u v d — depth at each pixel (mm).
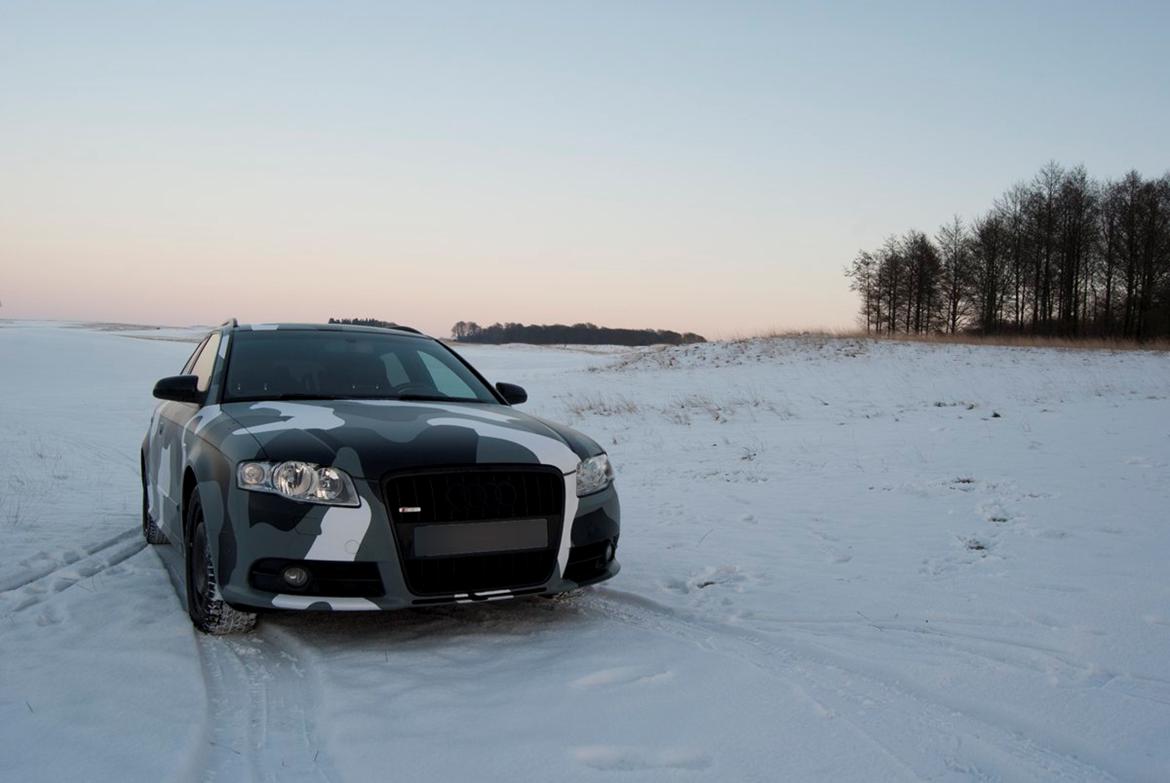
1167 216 55250
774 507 7262
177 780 2447
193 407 4922
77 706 3008
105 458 11680
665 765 2592
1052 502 6934
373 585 3527
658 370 30812
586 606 4453
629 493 8242
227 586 3617
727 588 4766
